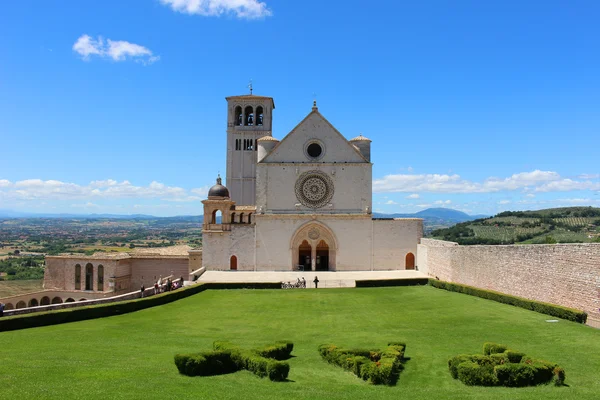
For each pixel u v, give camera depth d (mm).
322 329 37062
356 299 52906
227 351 25125
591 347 29203
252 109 108062
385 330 36188
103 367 23984
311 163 80688
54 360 25266
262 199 80500
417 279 63875
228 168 106125
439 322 38688
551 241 120688
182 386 21000
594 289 36250
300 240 80625
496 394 21078
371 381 22938
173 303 51156
